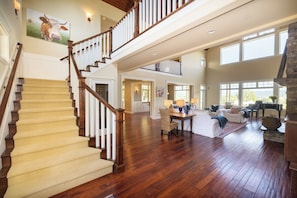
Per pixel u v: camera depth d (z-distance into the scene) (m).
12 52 3.07
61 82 4.10
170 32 2.76
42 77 5.38
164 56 4.46
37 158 2.29
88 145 2.84
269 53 8.96
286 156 2.76
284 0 1.89
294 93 3.76
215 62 11.63
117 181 2.28
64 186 2.02
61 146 2.50
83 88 2.95
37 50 5.31
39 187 1.87
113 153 2.61
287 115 3.35
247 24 2.52
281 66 4.37
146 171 2.58
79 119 3.02
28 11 5.12
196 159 3.08
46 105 3.24
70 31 6.11
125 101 11.23
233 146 3.87
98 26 6.96
